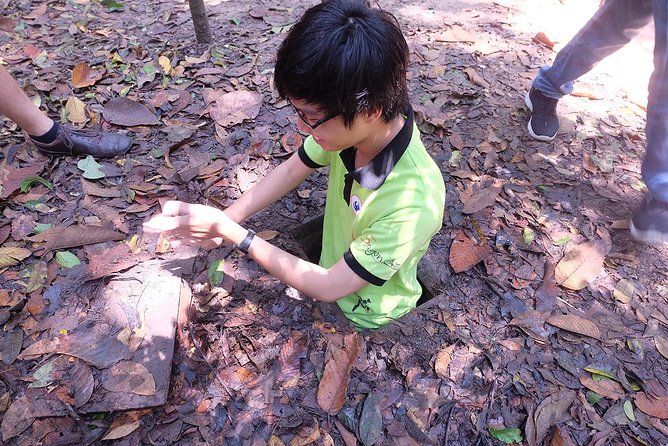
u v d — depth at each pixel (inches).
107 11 128.5
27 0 129.5
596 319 67.5
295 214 78.9
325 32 38.6
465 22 134.2
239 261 69.3
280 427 53.6
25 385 54.2
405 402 57.1
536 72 115.3
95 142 83.2
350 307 63.7
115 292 63.4
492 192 84.2
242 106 96.9
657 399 59.4
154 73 103.5
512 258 74.7
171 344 58.3
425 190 50.3
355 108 40.9
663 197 72.4
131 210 75.5
